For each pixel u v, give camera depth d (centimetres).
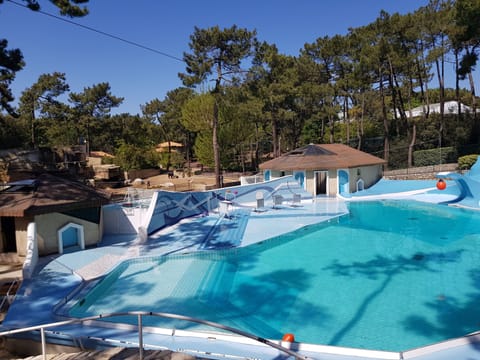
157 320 885
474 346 594
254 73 3066
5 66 1457
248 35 2941
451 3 3319
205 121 3219
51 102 5438
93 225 1506
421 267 1246
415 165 3591
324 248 1520
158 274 1224
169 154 5534
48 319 829
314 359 588
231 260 1380
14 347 769
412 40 3381
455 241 1549
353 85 3991
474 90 3616
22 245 1288
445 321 864
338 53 4216
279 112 4019
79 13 1291
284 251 1493
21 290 1002
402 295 1020
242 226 1841
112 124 6438
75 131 5897
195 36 2956
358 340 789
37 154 3031
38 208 1264
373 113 5362
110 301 1005
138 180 3700
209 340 680
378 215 2133
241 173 4638
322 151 2956
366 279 1155
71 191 1459
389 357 580
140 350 552
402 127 4453
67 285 1041
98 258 1290
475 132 3522
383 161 3086
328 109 4197
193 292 1073
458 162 3070
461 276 1152
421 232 1716
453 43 3172
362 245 1541
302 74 4222
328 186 2783
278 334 824
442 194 2469
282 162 2931
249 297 1038
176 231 1747
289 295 1048
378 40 3481
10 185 1435
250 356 614
